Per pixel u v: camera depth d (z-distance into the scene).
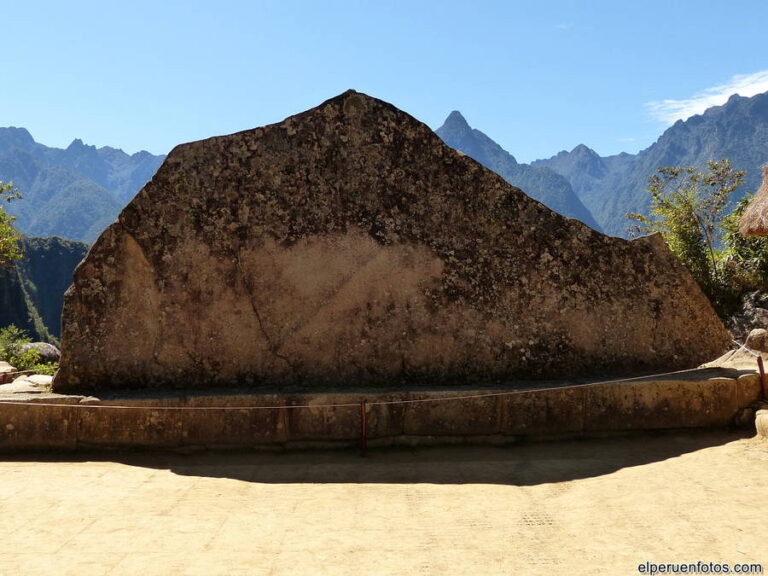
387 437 4.85
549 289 5.28
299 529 3.36
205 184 5.06
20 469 4.27
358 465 4.49
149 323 5.00
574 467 4.38
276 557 3.04
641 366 5.33
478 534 3.32
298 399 4.79
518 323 5.25
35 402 4.62
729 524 3.29
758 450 4.43
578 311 5.30
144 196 5.00
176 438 4.70
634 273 5.34
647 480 4.01
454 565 2.97
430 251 5.21
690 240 12.44
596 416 4.99
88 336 4.95
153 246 5.00
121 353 4.97
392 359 5.15
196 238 5.04
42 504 3.63
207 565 2.94
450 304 5.21
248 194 5.09
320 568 2.93
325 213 5.14
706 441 4.78
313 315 5.11
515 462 4.51
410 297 5.18
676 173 13.54
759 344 6.05
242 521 3.46
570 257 5.30
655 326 5.35
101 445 4.67
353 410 4.81
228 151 5.10
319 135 5.17
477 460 4.59
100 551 3.06
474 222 5.26
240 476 4.25
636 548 3.11
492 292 5.24
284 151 5.14
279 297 5.09
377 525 3.43
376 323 5.15
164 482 4.08
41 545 3.11
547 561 3.01
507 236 5.27
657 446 4.77
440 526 3.42
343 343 5.12
